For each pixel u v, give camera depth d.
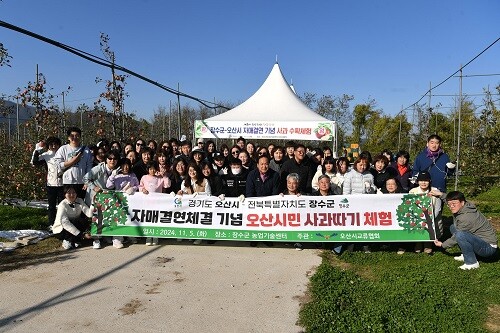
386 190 6.89
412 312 4.32
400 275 5.42
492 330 4.03
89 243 7.12
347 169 7.53
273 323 4.18
